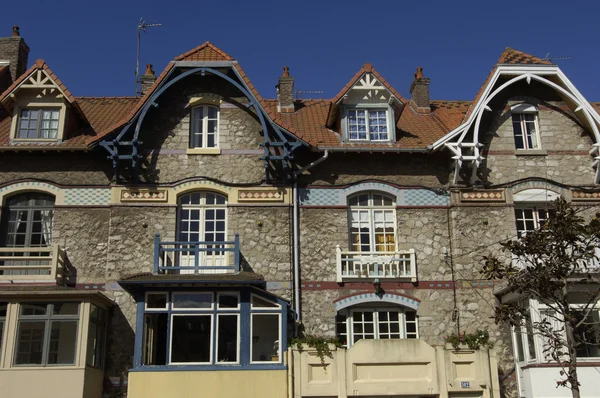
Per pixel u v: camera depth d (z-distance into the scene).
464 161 18.64
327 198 18.45
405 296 17.70
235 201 18.28
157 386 15.42
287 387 15.55
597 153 18.95
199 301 16.19
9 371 15.23
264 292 16.38
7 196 18.17
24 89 18.75
